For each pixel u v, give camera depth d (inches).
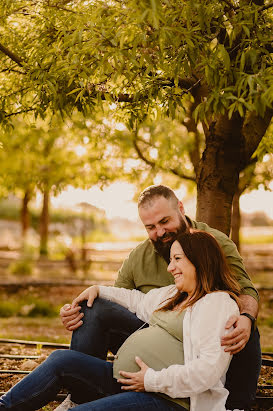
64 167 408.5
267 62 152.0
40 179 412.8
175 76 148.9
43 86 174.6
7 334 347.9
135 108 185.9
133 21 138.2
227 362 128.7
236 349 131.3
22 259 834.2
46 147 412.8
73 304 157.0
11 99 198.1
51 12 178.9
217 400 128.9
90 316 155.7
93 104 179.8
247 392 152.7
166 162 380.5
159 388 126.2
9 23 202.4
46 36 179.9
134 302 161.2
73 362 137.4
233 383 152.3
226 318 130.1
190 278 136.5
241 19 159.5
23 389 133.6
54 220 1451.8
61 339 323.0
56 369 136.0
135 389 130.3
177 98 163.6
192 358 128.6
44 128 401.7
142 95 169.9
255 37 158.6
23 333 362.9
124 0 144.4
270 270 824.3
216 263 137.3
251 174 371.9
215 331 127.7
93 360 140.7
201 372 123.7
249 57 151.3
